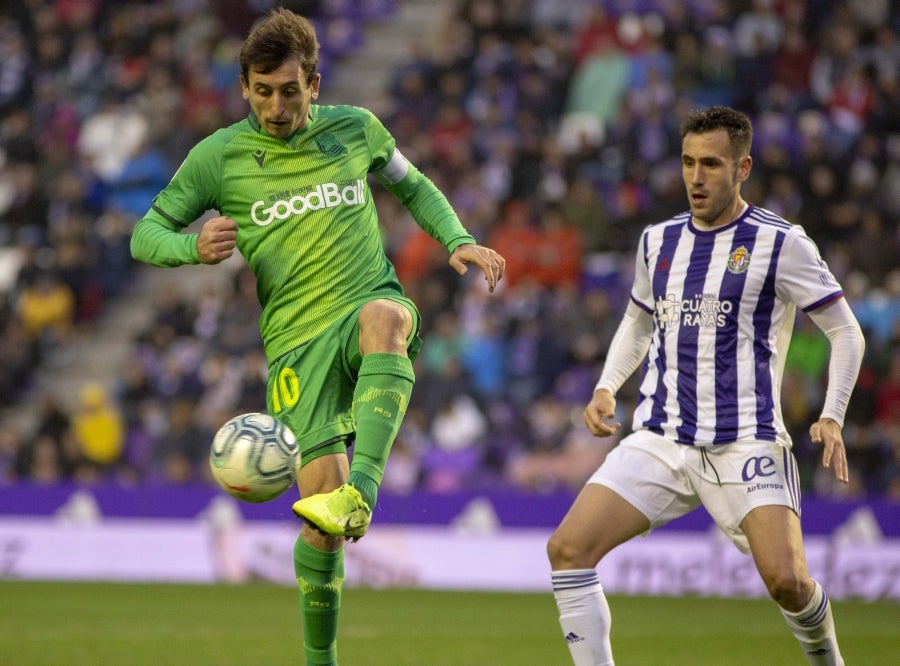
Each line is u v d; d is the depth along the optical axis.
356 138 19.30
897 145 57.88
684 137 18.78
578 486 47.88
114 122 67.31
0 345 58.75
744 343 18.45
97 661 24.83
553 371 51.25
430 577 44.25
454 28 66.81
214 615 34.19
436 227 19.95
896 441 46.97
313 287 18.70
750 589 41.62
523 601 39.25
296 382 18.69
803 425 46.72
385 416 17.64
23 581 44.59
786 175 55.22
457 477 49.03
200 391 53.31
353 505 16.88
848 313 18.50
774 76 60.59
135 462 52.84
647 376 19.25
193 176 18.95
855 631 31.42
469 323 53.50
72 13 72.50
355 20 73.12
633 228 55.69
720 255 18.66
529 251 55.06
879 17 62.97
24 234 63.47
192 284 62.03
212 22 70.81
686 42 60.91
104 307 61.03
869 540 41.84
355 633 30.50
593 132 61.78
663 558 42.47
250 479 16.88
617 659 26.02
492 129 61.66
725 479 18.22
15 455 52.62
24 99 70.00
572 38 65.50
